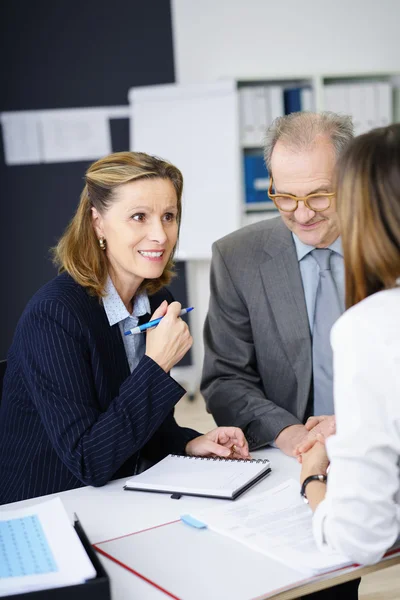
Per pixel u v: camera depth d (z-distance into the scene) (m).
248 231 2.09
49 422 1.52
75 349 1.57
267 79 5.20
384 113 5.38
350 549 1.00
